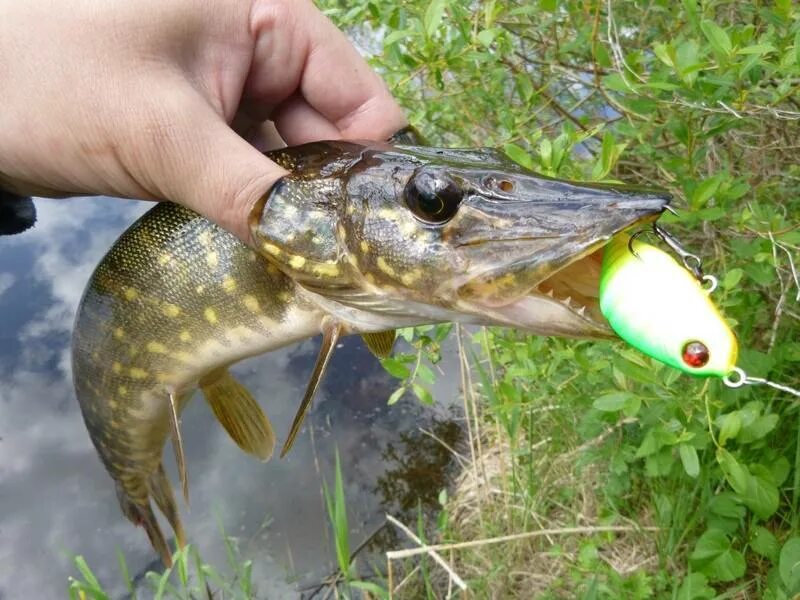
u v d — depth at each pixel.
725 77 0.29
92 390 0.34
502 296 0.22
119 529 0.55
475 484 0.52
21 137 0.26
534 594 0.44
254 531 0.53
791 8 0.31
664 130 0.38
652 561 0.40
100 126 0.25
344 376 0.64
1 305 0.72
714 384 0.34
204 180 0.25
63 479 0.58
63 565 0.53
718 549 0.33
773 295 0.39
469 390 0.56
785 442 0.38
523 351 0.37
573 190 0.22
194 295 0.29
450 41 0.39
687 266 0.20
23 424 0.62
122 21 0.25
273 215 0.25
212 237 0.29
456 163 0.24
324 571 0.50
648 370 0.30
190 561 0.52
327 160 0.25
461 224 0.23
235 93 0.28
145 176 0.26
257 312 0.28
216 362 0.30
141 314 0.30
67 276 0.75
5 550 0.54
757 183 0.41
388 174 0.24
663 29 0.41
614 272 0.20
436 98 0.44
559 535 0.45
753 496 0.32
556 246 0.21
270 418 0.61
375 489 0.55
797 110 0.37
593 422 0.40
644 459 0.42
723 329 0.18
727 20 0.41
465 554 0.48
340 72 0.31
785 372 0.39
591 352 0.36
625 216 0.20
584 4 0.38
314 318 0.28
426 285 0.24
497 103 0.43
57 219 0.84
